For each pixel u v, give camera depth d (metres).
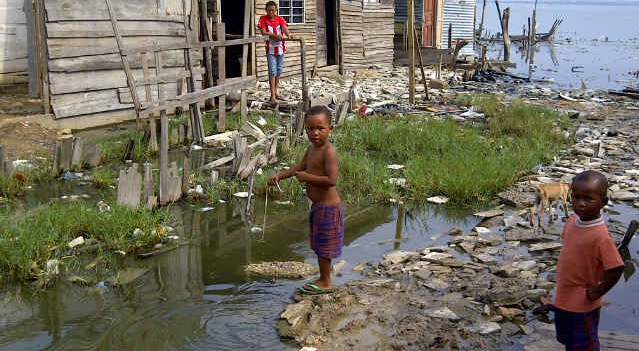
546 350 4.15
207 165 8.57
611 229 6.57
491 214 7.09
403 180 8.32
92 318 4.63
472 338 4.36
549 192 6.60
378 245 6.24
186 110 12.30
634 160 9.66
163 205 7.07
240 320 4.62
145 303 4.88
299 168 5.05
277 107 12.71
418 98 15.64
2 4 12.57
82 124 10.52
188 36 10.24
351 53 21.16
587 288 3.50
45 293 5.02
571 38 54.66
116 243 5.88
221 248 6.05
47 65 9.92
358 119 11.86
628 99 17.05
